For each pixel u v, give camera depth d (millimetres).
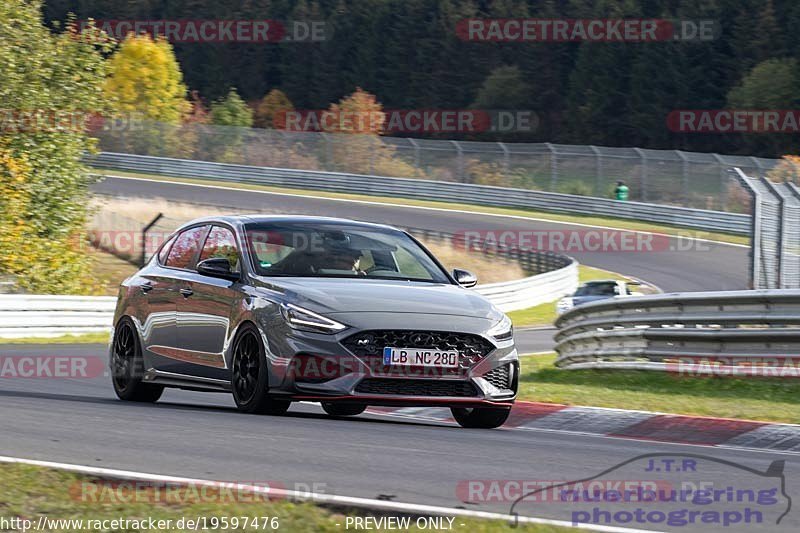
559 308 105312
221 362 31578
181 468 21484
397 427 29703
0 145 109812
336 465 22297
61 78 113312
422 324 29125
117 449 23531
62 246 110188
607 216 177875
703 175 173250
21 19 110938
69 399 34719
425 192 193500
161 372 34250
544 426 35531
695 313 45438
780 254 56344
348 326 28672
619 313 49531
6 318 73812
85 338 76812
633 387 44656
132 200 173625
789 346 42500
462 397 29391
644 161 180375
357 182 198500
